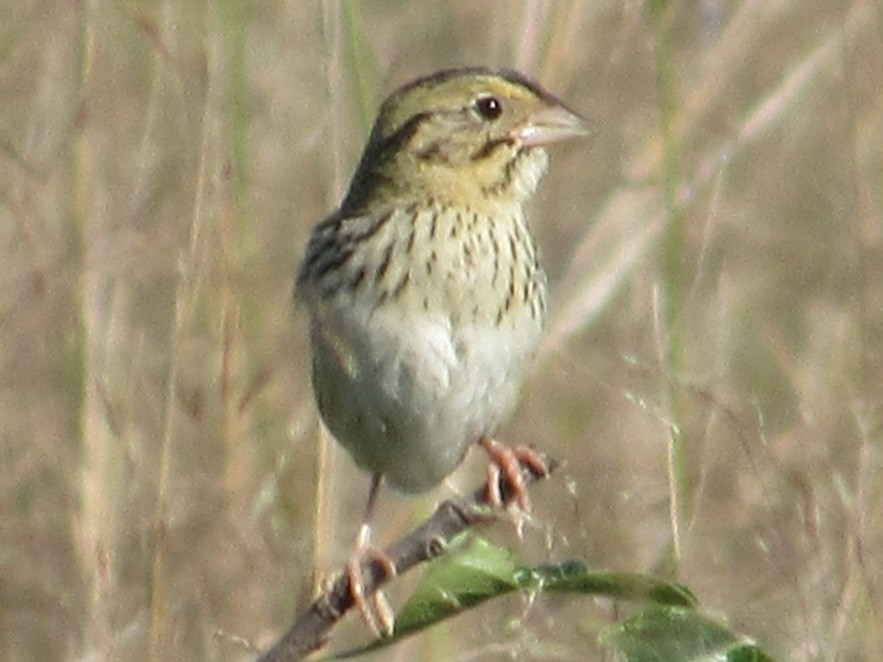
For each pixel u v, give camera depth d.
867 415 12.12
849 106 14.51
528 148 10.06
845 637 9.97
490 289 9.80
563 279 13.05
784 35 15.02
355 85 12.55
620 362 12.72
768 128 14.38
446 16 15.30
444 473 10.12
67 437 12.33
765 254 14.23
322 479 11.32
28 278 12.57
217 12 12.88
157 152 13.16
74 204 12.80
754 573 10.83
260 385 11.88
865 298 13.50
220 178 12.17
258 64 14.05
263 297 12.79
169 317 12.54
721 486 11.52
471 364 9.80
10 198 12.76
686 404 11.88
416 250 9.75
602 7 14.25
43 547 12.03
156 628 10.98
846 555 10.34
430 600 5.99
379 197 9.95
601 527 11.32
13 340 12.54
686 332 12.88
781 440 11.95
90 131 12.90
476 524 6.51
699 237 13.46
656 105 14.20
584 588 5.91
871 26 14.53
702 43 14.25
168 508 11.32
